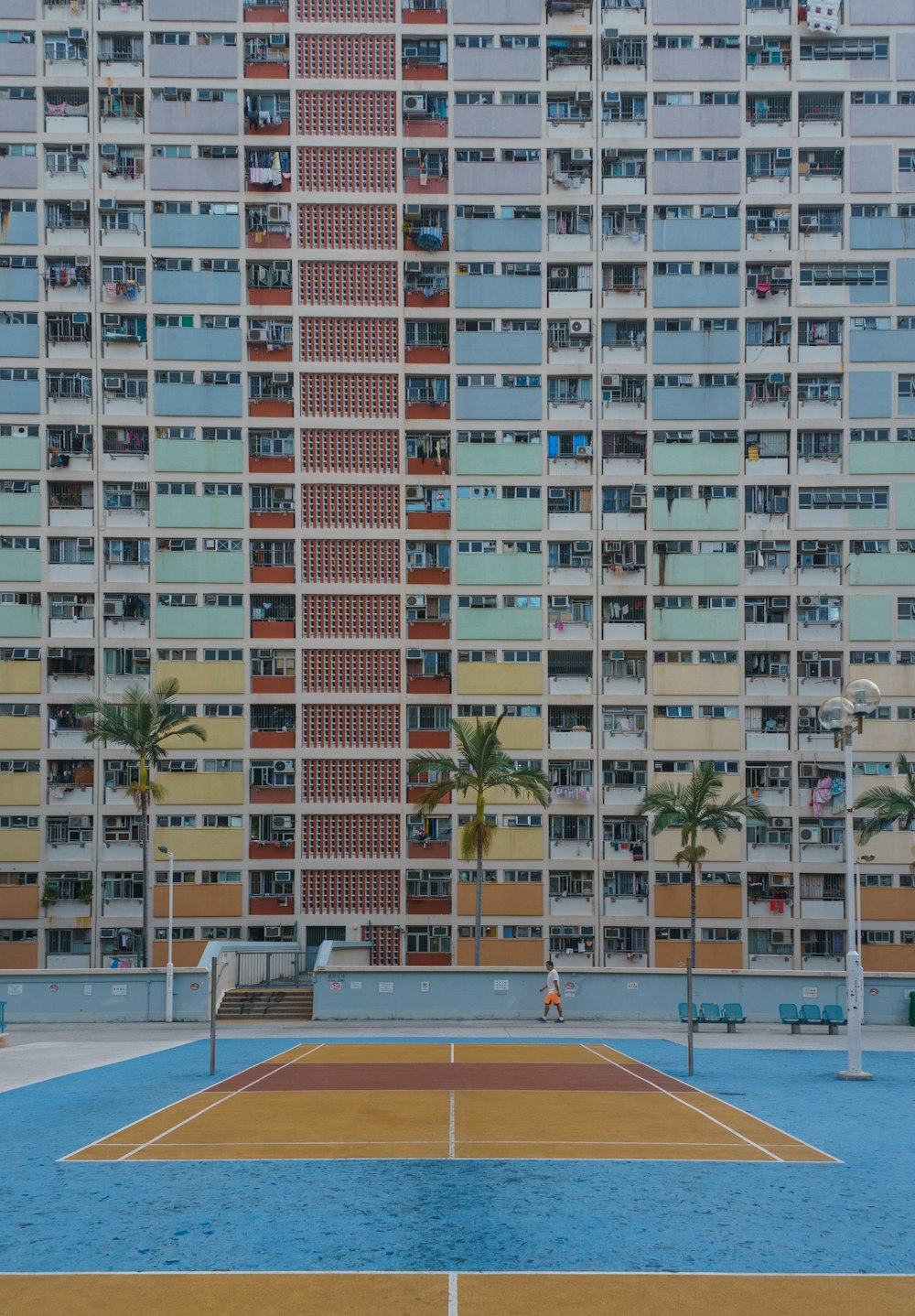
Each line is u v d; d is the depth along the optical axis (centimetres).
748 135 5609
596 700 5425
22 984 4066
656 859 5319
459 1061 2725
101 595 5406
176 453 5466
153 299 5503
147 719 4597
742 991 3919
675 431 5538
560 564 5503
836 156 5616
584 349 5553
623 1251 1140
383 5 5597
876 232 5581
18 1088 2245
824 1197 1355
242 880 5294
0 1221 1236
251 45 5594
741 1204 1316
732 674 5444
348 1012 3962
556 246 5575
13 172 5506
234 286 5519
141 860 5234
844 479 5512
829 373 5547
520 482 5519
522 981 3962
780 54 5631
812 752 5400
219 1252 1129
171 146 5547
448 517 5516
